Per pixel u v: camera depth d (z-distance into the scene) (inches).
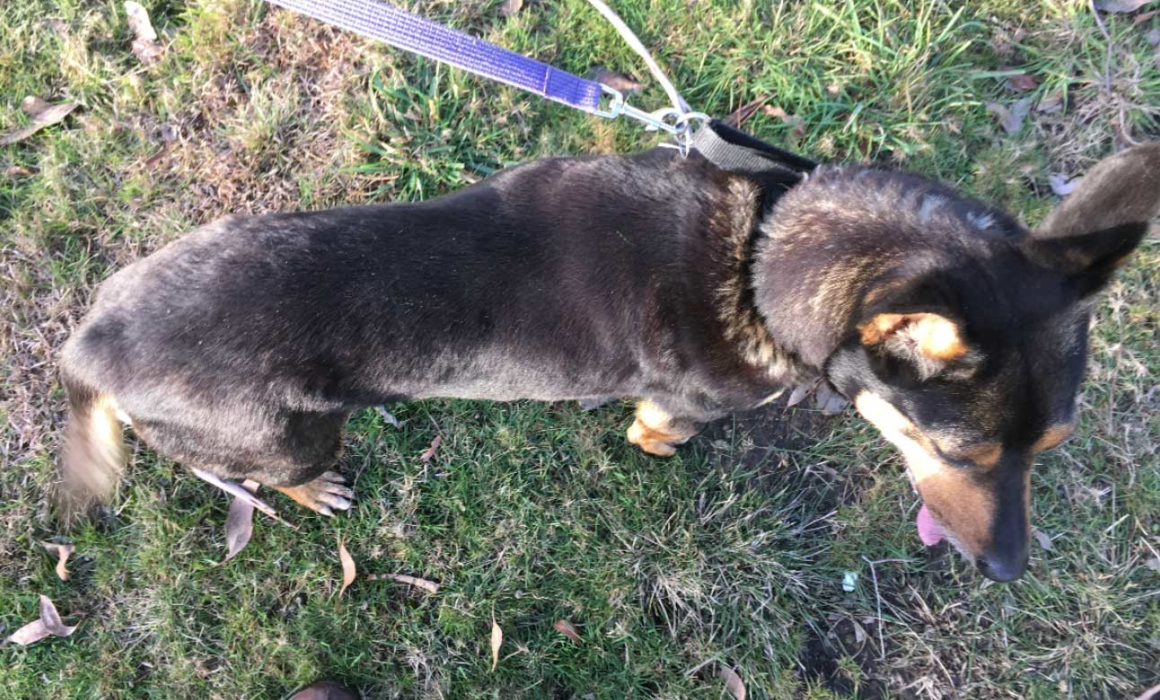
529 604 33.5
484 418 35.0
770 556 33.5
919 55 36.8
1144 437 33.5
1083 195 20.2
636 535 33.8
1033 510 33.2
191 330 24.4
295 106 37.0
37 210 35.9
